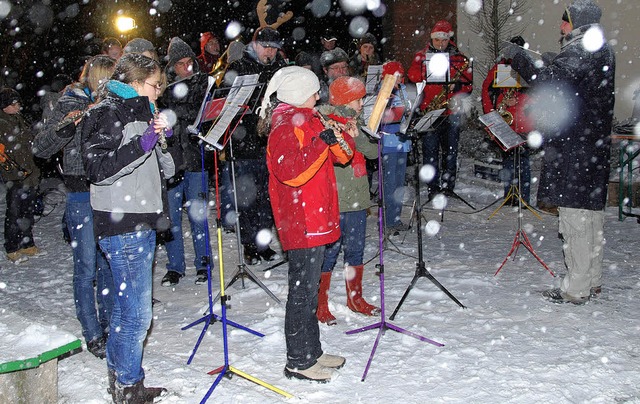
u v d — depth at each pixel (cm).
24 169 695
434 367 407
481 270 604
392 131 688
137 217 333
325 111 419
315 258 375
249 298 550
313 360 393
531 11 1173
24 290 609
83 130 326
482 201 909
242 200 646
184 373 397
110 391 368
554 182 500
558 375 392
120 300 343
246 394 371
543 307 504
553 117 493
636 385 382
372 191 961
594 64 479
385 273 607
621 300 517
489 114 536
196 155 577
